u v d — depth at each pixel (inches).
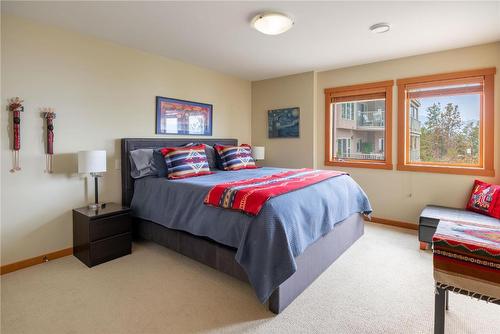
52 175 108.1
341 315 74.1
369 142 163.6
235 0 89.4
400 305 78.6
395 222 152.5
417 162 148.4
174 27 109.9
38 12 96.1
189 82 160.9
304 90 178.9
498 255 53.7
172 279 93.6
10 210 98.4
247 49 135.6
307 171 137.4
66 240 112.7
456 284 58.1
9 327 68.6
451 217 115.0
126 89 131.4
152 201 116.3
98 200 122.0
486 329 68.4
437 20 103.2
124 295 83.6
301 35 117.6
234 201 84.4
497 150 124.7
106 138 124.5
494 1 89.2
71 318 72.5
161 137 147.0
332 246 104.6
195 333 67.3
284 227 75.7
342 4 91.8
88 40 117.6
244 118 200.2
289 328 69.1
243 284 90.8
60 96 109.6
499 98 123.4
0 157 96.0
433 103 142.2
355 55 144.3
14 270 99.0
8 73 96.8
